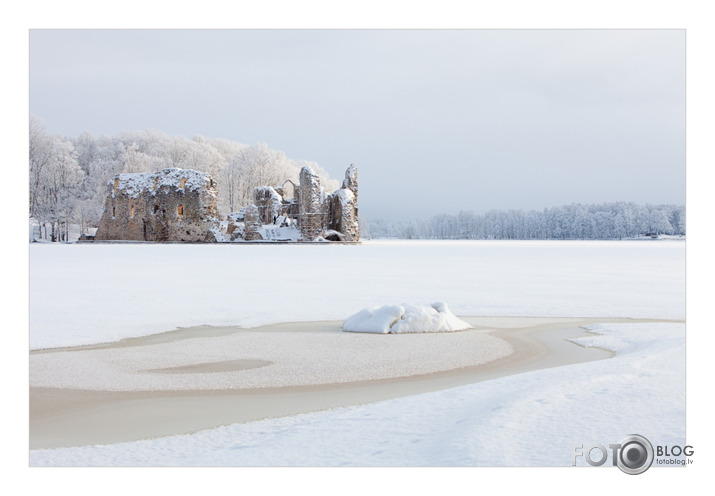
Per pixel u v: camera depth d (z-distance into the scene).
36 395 8.66
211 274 28.84
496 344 12.52
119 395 8.66
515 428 6.27
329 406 7.97
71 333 13.74
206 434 6.89
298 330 14.41
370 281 25.67
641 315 16.52
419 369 10.23
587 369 9.14
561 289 22.86
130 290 22.11
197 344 12.58
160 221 71.06
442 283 24.95
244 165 94.81
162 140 108.69
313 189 68.25
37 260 38.81
